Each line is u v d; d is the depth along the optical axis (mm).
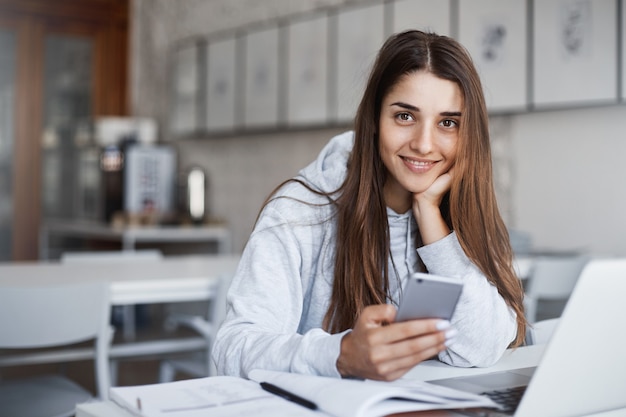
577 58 3398
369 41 4273
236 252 5512
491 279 1222
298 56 4727
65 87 6543
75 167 6410
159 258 3516
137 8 6625
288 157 5055
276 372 1007
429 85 1147
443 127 1188
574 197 3527
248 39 5129
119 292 2457
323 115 4543
